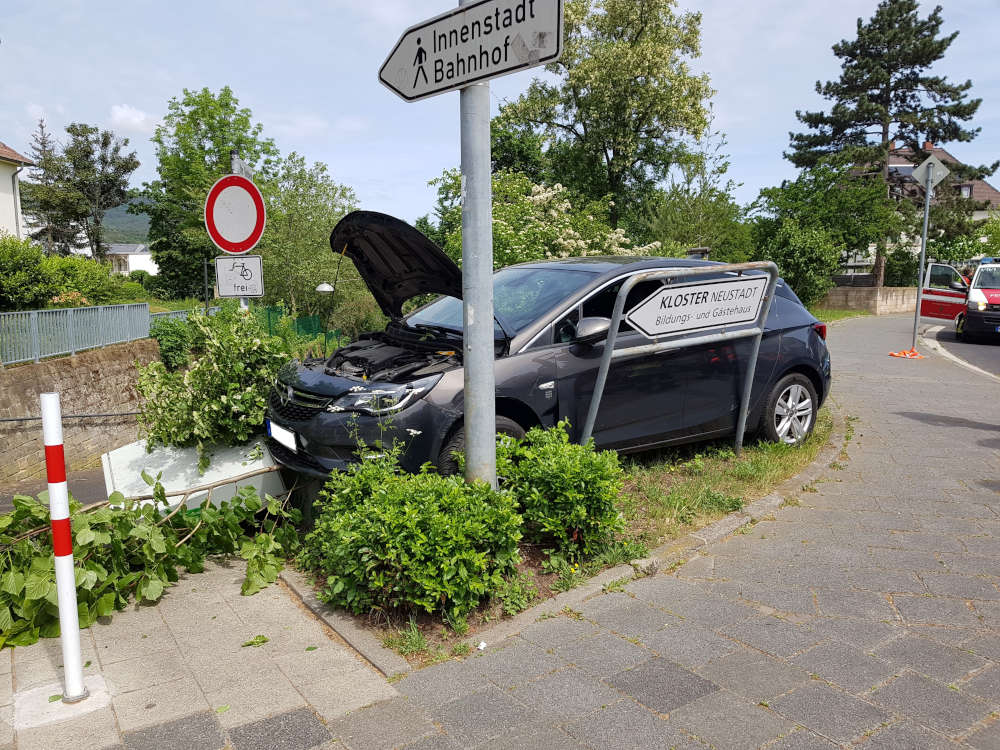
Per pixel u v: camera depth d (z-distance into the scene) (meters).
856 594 3.71
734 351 5.83
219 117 41.00
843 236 34.72
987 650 3.14
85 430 13.75
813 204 34.34
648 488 5.14
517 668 3.06
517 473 4.12
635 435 5.33
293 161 25.06
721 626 3.39
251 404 5.09
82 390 13.81
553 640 3.29
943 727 2.59
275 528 4.51
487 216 3.68
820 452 6.35
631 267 5.46
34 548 3.66
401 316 5.60
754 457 5.98
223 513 4.34
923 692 2.82
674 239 24.44
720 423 5.85
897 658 3.08
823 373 6.57
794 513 4.96
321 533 4.01
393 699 2.83
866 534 4.55
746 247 28.56
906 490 5.43
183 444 5.31
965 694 2.80
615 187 37.16
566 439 4.39
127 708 2.78
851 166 35.50
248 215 5.79
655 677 2.96
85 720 2.70
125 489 4.79
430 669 3.07
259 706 2.79
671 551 4.21
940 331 21.97
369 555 3.42
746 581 3.89
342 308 22.25
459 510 3.52
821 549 4.32
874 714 2.67
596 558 4.04
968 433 7.29
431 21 3.62
